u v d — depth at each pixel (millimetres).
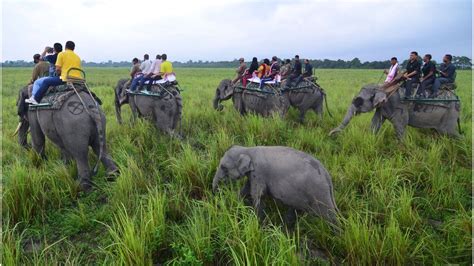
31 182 5523
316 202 4492
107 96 17141
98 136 6215
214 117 10938
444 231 4695
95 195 5758
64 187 5848
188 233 4391
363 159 6629
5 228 4699
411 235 4656
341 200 5219
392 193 5391
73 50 6395
